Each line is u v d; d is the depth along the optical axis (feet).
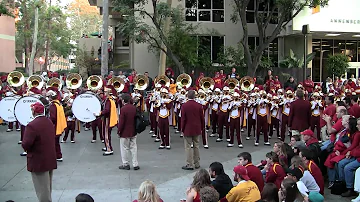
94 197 26.43
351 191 26.35
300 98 37.81
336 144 27.86
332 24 86.02
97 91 46.83
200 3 90.48
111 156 38.78
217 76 62.75
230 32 91.50
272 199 18.40
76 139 48.03
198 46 85.92
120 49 119.75
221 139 47.09
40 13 163.53
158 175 31.89
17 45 184.14
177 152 40.86
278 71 87.61
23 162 36.45
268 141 45.09
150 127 54.34
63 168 34.01
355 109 34.17
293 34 89.71
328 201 25.72
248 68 75.66
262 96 44.42
